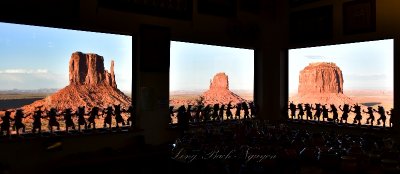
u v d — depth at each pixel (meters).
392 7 5.30
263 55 7.27
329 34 6.25
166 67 5.90
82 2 5.04
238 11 6.90
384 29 5.40
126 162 5.05
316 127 6.33
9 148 4.39
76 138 4.92
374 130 5.44
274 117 7.22
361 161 3.33
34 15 4.66
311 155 3.73
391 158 3.38
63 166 4.43
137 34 5.62
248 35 7.04
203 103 6.56
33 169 4.56
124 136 5.39
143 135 5.50
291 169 3.80
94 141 5.09
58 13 4.84
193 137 4.78
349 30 5.92
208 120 6.47
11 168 4.39
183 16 6.12
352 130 5.73
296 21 6.86
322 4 6.37
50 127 4.79
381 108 5.44
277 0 7.25
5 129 4.46
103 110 5.27
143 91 5.59
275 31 7.28
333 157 3.54
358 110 5.76
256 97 7.36
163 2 5.89
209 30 6.46
